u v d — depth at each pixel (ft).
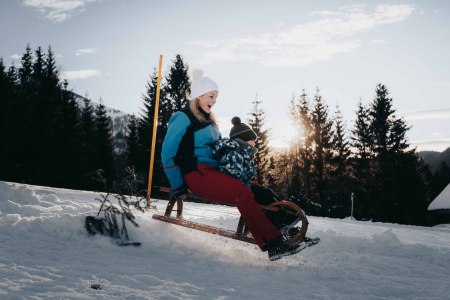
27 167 117.70
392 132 129.08
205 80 14.51
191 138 14.29
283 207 14.24
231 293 9.61
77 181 125.49
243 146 14.20
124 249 13.00
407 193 116.16
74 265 10.46
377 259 14.90
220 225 21.38
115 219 14.15
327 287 10.96
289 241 13.47
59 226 13.85
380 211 118.32
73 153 125.59
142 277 9.92
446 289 11.41
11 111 119.85
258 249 15.51
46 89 132.77
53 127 121.39
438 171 160.66
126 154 140.67
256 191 14.58
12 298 7.52
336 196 98.37
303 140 135.23
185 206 33.47
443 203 85.71
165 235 14.58
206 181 13.74
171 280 10.16
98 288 8.75
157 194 88.53
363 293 10.55
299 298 9.73
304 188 127.95
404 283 11.78
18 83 147.84
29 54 161.38
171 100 121.90
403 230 32.32
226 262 12.76
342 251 16.60
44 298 7.73
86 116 151.74
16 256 10.54
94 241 13.23
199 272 11.37
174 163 14.46
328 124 134.41
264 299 9.41
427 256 15.98
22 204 19.58
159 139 116.16
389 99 131.95
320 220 35.47
